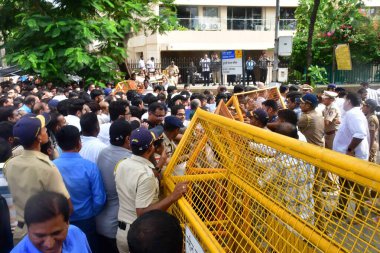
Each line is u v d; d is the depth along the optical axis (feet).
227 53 41.09
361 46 44.14
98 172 10.89
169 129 13.12
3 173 9.90
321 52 44.96
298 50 45.37
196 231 6.88
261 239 5.92
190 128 9.75
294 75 46.01
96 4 37.04
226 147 7.87
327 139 24.75
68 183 10.45
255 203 6.38
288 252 5.42
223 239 6.72
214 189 7.81
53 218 5.64
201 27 91.25
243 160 7.02
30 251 6.00
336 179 4.51
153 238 4.79
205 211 7.76
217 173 7.90
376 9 55.88
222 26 92.32
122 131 11.31
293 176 5.38
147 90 42.27
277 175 5.82
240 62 40.65
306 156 4.83
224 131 7.84
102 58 37.01
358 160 4.01
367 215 4.05
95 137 13.62
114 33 38.45
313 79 41.04
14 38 38.73
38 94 31.01
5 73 54.49
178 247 4.95
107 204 11.18
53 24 34.47
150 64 64.08
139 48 94.89
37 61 33.91
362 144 18.37
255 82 57.36
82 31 34.83
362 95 29.63
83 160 10.81
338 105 27.53
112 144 11.44
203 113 9.07
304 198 5.10
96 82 37.86
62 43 34.73
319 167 4.60
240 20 93.25
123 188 9.68
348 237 4.28
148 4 46.78
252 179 6.58
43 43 36.32
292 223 5.26
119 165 9.93
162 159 11.16
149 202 9.27
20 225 9.42
